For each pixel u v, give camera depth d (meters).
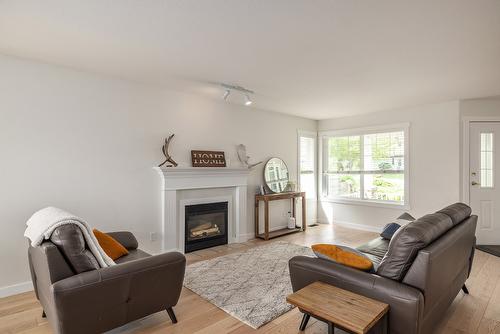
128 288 2.00
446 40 2.48
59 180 3.15
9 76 2.87
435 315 1.99
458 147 4.56
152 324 2.30
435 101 4.68
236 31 2.36
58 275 1.81
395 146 5.30
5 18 2.15
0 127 2.82
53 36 2.45
